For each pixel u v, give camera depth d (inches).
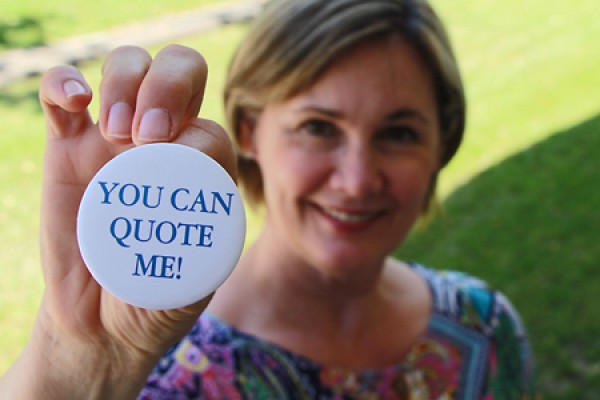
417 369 61.9
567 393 127.2
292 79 53.8
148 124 36.2
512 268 160.2
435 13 59.2
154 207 37.7
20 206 182.9
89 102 37.8
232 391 54.9
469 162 212.4
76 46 299.0
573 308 147.7
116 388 39.8
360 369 59.0
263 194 66.6
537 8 361.4
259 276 59.6
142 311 38.1
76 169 39.8
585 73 276.5
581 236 170.2
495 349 66.4
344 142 55.2
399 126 55.9
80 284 39.0
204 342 55.9
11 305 145.2
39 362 39.3
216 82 259.1
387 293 64.0
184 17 345.4
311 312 58.5
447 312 65.5
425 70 57.1
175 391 53.4
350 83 53.7
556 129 230.4
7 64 275.7
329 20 52.6
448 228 175.8
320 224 56.4
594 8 352.2
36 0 357.7
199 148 37.9
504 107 252.1
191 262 38.0
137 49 38.8
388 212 57.0
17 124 228.7
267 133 57.9
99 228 37.4
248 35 58.6
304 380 57.1
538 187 193.8
